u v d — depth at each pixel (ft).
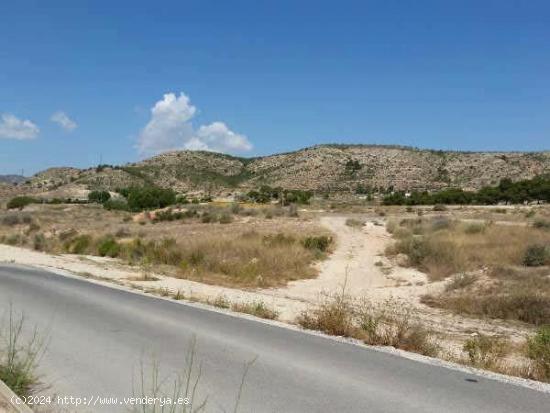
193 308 41.45
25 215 232.94
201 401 20.18
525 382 24.36
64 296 44.09
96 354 26.07
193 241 100.32
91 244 111.86
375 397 21.17
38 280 54.44
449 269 76.54
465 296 59.41
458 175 550.77
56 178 645.51
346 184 561.84
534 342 35.37
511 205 322.96
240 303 47.24
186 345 28.50
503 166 540.93
